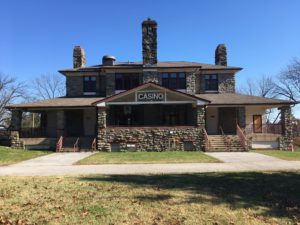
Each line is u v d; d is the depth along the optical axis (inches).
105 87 1332.4
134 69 1294.3
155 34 1298.0
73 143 1160.8
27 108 1186.0
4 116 2241.6
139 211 309.6
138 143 1103.6
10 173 587.5
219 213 303.3
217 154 948.0
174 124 1285.7
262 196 366.3
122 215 298.0
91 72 1330.0
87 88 1343.5
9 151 993.5
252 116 1280.8
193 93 1284.4
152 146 1101.1
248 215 298.2
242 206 325.4
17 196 367.2
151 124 1282.0
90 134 1296.8
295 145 1478.8
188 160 788.0
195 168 641.0
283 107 1184.8
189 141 1099.3
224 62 1430.9
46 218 291.4
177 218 290.4
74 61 1417.3
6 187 416.5
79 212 307.1
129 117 1286.9
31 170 634.8
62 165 723.4
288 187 413.7
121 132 1107.9
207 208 318.7
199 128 1103.6
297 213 304.7
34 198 358.3
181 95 1123.3
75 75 1342.3
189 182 449.4
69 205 329.7
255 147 1171.9
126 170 622.2
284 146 1157.1
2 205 331.3
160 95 1131.3
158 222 280.8
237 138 1118.4
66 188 409.4
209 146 1061.8
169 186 420.8
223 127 1280.8
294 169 605.6
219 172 557.9
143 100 1130.0
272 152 1013.8
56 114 1294.3
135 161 777.6
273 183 440.1
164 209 315.9
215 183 441.1
